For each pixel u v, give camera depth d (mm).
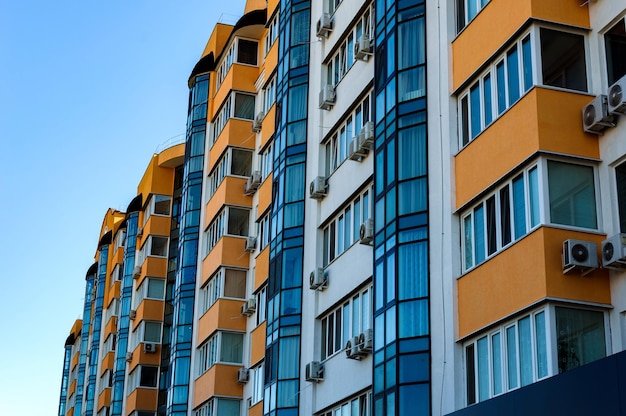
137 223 59781
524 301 17156
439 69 21625
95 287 76938
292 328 28047
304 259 28578
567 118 17656
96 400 65188
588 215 17281
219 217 38844
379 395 20984
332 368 25906
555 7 18266
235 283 37125
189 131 44281
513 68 18844
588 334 16641
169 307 53281
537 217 17312
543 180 17250
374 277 22312
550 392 14672
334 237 27516
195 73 44844
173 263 54312
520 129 18047
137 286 56625
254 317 35594
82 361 77312
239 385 35500
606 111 17125
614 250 16203
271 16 38719
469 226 19766
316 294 27609
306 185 29391
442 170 20750
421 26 22672
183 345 39469
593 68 18047
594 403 13727
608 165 17297
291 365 27641
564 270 16703
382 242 22203
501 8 19297
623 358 13273
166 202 56219
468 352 19062
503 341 17828
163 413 50438
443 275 19984
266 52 40125
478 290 18781
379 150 23188
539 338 16812
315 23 31234
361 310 24906
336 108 28484
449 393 19000
